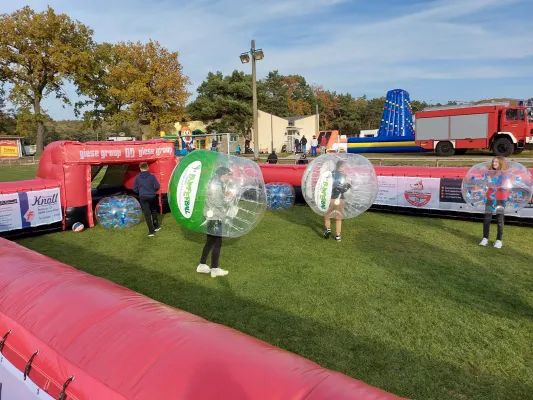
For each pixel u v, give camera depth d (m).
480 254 6.50
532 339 3.91
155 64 37.31
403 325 4.21
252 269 5.96
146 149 9.69
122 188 11.70
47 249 7.25
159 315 2.46
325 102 72.31
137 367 2.00
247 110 40.03
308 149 31.48
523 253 6.52
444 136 21.72
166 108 39.28
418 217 9.48
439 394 3.13
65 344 2.30
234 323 4.30
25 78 40.22
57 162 8.38
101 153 8.83
